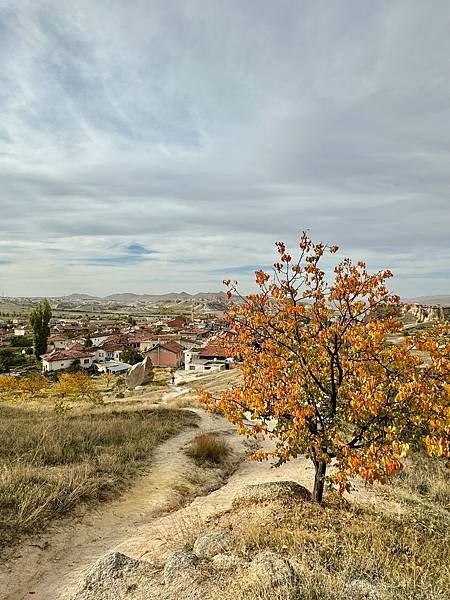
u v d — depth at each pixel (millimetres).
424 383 5840
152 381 55531
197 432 18312
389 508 8109
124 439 14664
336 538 5961
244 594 4457
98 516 8367
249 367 7355
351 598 4363
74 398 38656
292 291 7234
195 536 6918
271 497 8109
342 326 6812
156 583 5066
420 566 5254
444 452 5277
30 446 12180
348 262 6953
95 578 5352
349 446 6488
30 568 6180
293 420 6605
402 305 7012
